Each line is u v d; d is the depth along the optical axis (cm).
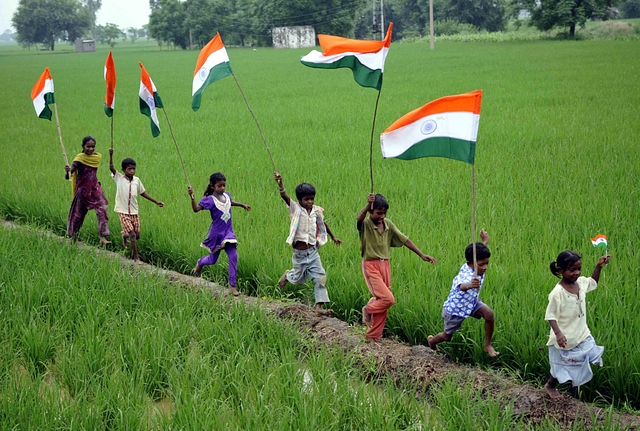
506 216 956
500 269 759
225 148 1650
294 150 1570
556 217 938
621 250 806
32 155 1684
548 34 7750
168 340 633
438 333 655
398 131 609
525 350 601
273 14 10262
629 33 7362
